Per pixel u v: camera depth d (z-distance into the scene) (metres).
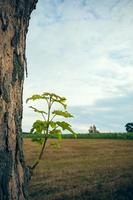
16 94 2.58
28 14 2.90
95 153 21.08
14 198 2.38
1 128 2.36
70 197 14.51
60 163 18.64
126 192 14.70
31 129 3.47
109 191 14.87
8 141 2.39
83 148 22.84
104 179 15.97
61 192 14.93
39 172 17.00
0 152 2.33
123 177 16.03
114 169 17.14
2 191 2.29
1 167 2.31
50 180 15.95
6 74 2.46
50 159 19.47
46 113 3.48
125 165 17.67
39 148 21.73
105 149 22.44
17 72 2.61
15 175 2.44
